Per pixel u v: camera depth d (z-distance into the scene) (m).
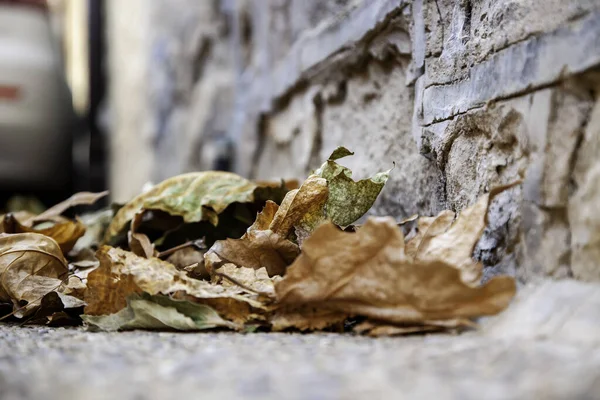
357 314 0.48
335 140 0.87
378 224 0.47
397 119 0.71
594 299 0.43
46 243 0.61
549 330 0.42
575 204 0.47
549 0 0.49
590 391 0.33
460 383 0.35
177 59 2.07
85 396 0.35
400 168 0.70
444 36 0.61
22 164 1.66
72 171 1.74
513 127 0.52
